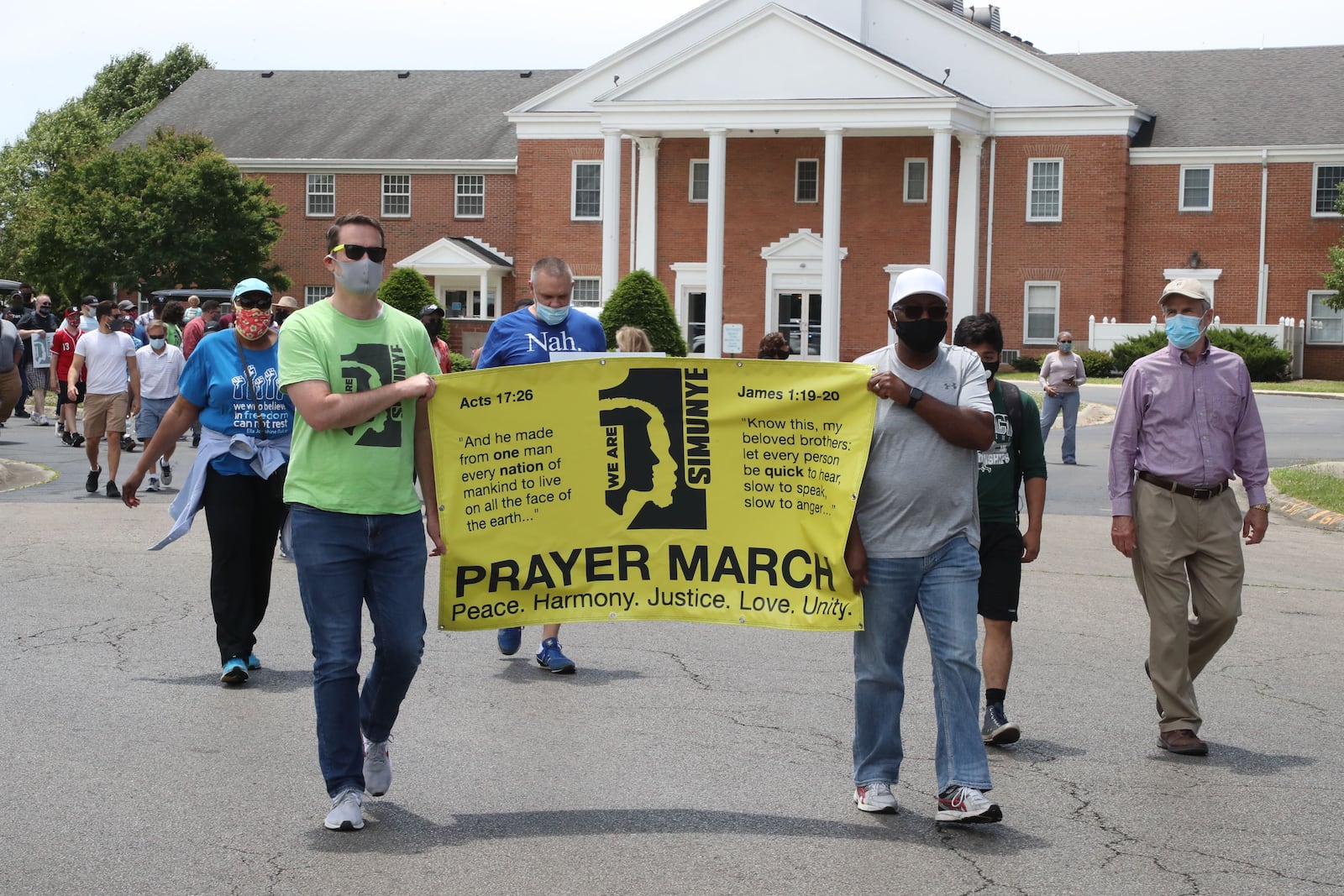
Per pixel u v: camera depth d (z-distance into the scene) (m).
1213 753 7.20
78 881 5.20
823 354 43.72
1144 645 9.85
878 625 6.01
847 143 46.25
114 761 6.72
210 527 8.31
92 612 10.21
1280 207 44.22
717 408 6.10
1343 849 5.75
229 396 8.41
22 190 77.38
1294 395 35.47
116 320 18.31
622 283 33.19
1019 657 9.45
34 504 16.14
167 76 89.94
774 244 46.84
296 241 54.34
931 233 43.38
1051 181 45.19
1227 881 5.37
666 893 5.15
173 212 49.38
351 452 5.79
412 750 7.00
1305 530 16.20
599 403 6.12
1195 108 46.72
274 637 9.59
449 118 55.47
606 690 8.27
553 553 6.16
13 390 15.86
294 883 5.21
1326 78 47.09
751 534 6.12
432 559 13.29
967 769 5.87
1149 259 45.34
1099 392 36.03
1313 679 8.95
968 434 5.84
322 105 57.34
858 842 5.75
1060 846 5.75
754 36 43.84
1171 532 7.28
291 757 6.83
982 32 45.62
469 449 6.07
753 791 6.42
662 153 47.91
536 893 5.13
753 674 8.75
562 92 48.97
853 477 5.93
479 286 51.50
